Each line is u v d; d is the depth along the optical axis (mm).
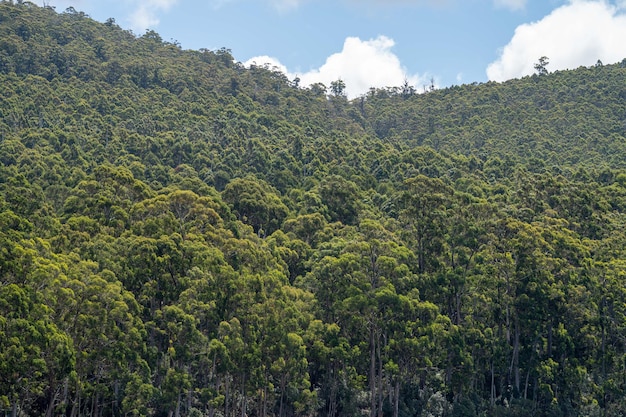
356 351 77125
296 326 74125
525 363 86625
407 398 83438
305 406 76562
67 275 61062
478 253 90062
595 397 86625
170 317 65000
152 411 68312
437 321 80875
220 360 67062
